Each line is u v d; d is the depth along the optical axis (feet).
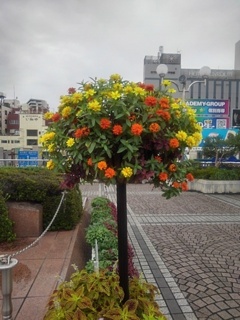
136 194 41.24
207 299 11.62
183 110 6.94
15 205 17.08
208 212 28.94
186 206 32.19
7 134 181.37
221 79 166.61
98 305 6.92
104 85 6.63
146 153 6.59
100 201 23.50
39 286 10.78
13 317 8.83
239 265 15.16
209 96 165.58
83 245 17.17
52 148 6.77
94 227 15.76
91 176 6.62
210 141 56.65
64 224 18.04
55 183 17.89
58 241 16.03
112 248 13.24
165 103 6.42
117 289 7.13
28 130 164.45
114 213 21.06
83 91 6.61
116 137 6.18
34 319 8.77
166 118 6.27
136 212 28.76
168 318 10.27
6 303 7.73
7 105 208.54
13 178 18.01
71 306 6.64
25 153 62.80
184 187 6.74
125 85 6.67
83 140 6.18
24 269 12.27
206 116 67.62
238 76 169.58
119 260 7.25
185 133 6.49
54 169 6.74
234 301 11.46
